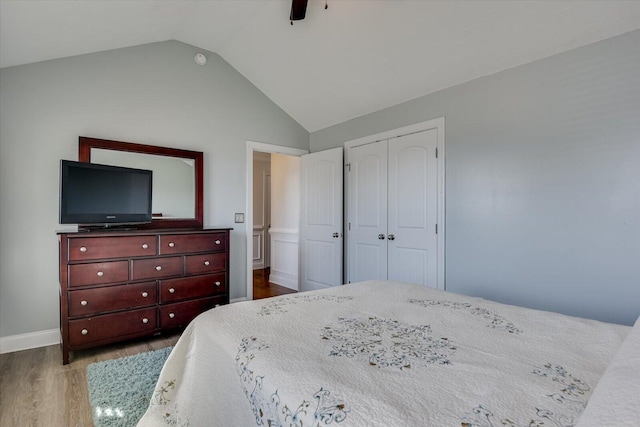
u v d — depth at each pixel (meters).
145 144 3.26
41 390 2.03
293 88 3.88
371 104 3.63
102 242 2.58
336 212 4.10
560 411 0.69
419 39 2.69
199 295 3.09
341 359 0.97
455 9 2.36
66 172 2.56
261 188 6.77
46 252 2.76
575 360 0.95
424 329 1.24
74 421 1.72
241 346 1.10
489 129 2.74
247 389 0.95
